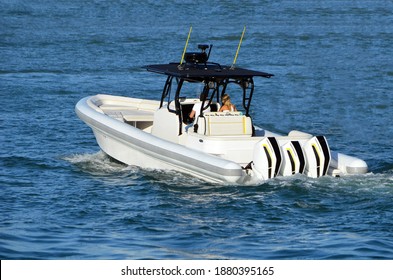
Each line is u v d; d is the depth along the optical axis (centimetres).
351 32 14688
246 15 17975
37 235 3716
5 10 17650
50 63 10488
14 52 11462
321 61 11131
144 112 5784
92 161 5381
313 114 7481
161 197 4391
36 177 4922
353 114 7462
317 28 15350
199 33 14388
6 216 4050
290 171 4538
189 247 3566
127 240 3666
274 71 10162
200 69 4878
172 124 4984
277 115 7450
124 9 18625
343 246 3544
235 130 4756
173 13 18112
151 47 12462
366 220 3950
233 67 4959
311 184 4459
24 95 8062
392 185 4472
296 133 4841
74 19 16625
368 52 12156
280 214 4059
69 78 9319
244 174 4456
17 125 6606
